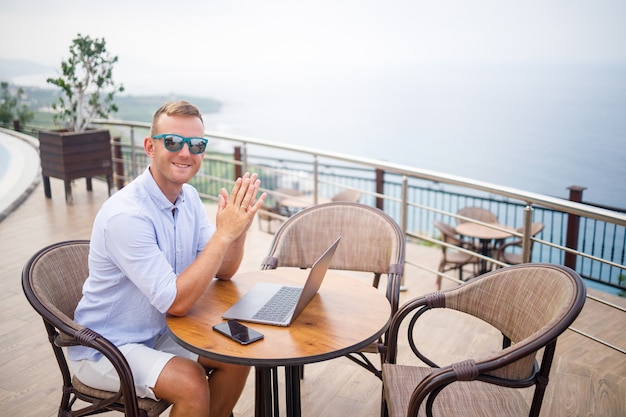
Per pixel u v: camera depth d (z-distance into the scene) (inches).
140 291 75.5
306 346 65.6
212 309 76.7
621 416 100.9
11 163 313.1
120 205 72.7
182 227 81.3
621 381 114.7
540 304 72.3
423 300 81.6
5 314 137.8
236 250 85.3
